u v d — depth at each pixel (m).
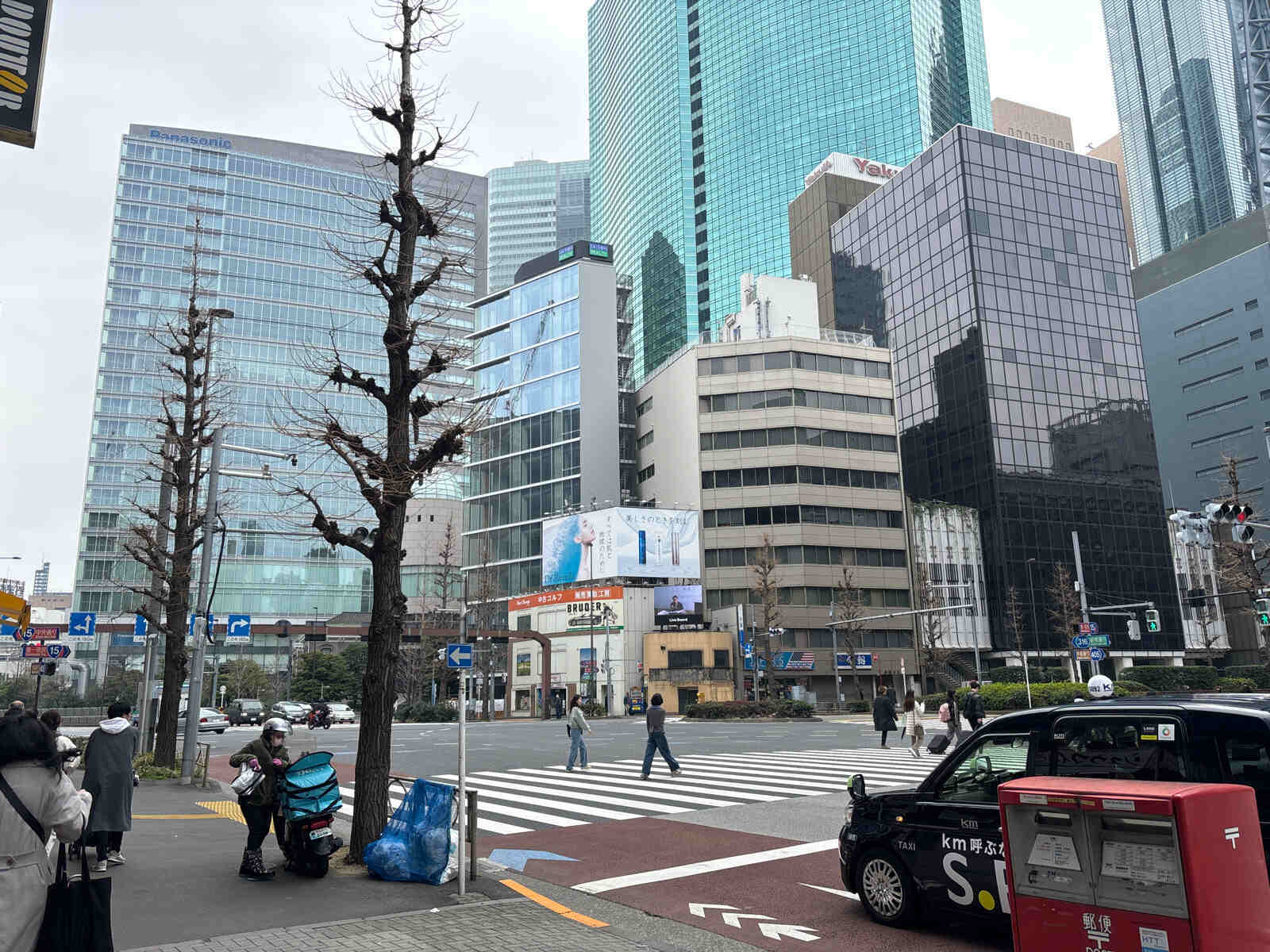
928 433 74.44
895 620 63.88
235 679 74.06
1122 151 191.50
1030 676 55.94
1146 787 3.88
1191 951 3.52
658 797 14.56
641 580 61.06
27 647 21.17
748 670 56.50
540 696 61.59
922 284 76.50
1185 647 69.31
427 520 98.69
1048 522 67.69
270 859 8.73
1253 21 70.12
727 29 125.56
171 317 101.19
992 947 6.11
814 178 96.69
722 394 66.56
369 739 8.63
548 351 76.06
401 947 5.76
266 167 111.06
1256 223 88.38
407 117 9.80
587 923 6.59
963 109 120.00
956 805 6.27
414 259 9.73
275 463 74.25
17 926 3.70
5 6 6.88
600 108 154.75
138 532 18.69
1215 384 90.62
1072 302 73.31
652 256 129.12
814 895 7.73
